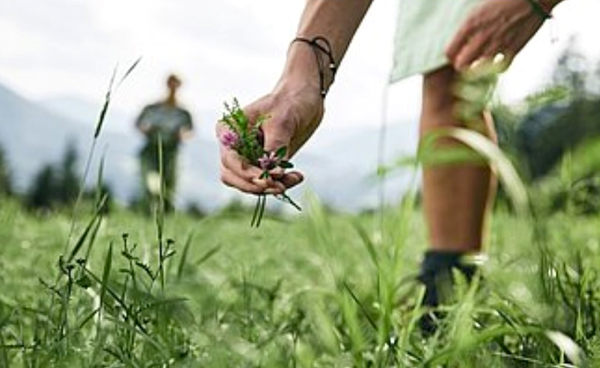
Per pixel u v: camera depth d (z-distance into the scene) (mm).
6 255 5840
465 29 3496
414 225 7586
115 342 3281
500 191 4824
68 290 3260
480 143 2826
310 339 3514
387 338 3262
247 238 6613
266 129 3502
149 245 4762
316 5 3846
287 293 4828
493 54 3479
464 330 3119
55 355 3133
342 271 3523
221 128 3348
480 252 4715
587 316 3629
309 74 3703
